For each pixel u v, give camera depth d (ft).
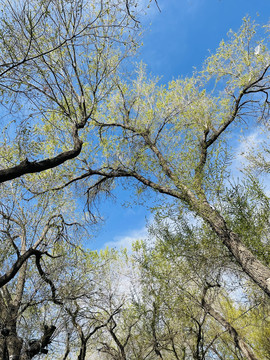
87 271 34.17
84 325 33.50
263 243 37.27
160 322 39.93
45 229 33.37
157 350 38.22
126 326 41.42
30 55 24.40
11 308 26.37
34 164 18.79
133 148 45.42
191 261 37.96
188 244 38.40
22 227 31.30
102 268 37.52
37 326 27.25
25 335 25.80
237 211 37.24
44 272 29.78
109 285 40.50
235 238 34.53
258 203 38.17
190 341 41.22
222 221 35.22
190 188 35.91
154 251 41.22
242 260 33.17
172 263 39.55
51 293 29.68
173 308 38.09
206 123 43.11
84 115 26.30
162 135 44.19
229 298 46.65
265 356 46.98
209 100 44.83
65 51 27.58
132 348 40.57
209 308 37.99
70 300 30.48
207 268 37.27
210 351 47.21
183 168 37.29
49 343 27.30
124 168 44.88
